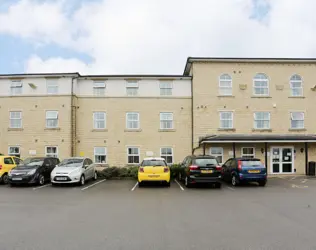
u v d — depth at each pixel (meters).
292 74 21.59
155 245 5.35
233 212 8.27
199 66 21.31
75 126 21.14
